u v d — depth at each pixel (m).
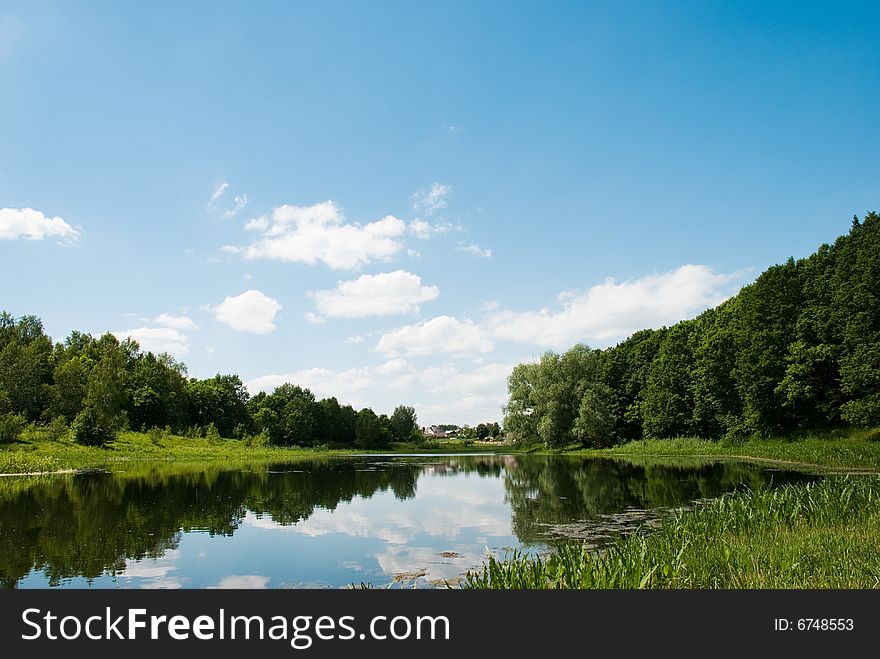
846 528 12.76
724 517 14.63
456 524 19.69
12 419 56.72
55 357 94.06
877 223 42.28
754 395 51.22
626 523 18.67
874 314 39.53
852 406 40.31
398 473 45.19
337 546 16.25
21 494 27.62
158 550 15.77
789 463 39.31
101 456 58.22
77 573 13.29
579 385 75.31
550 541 16.20
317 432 135.00
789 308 49.94
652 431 70.56
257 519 21.09
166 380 103.50
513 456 82.62
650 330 82.94
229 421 121.44
